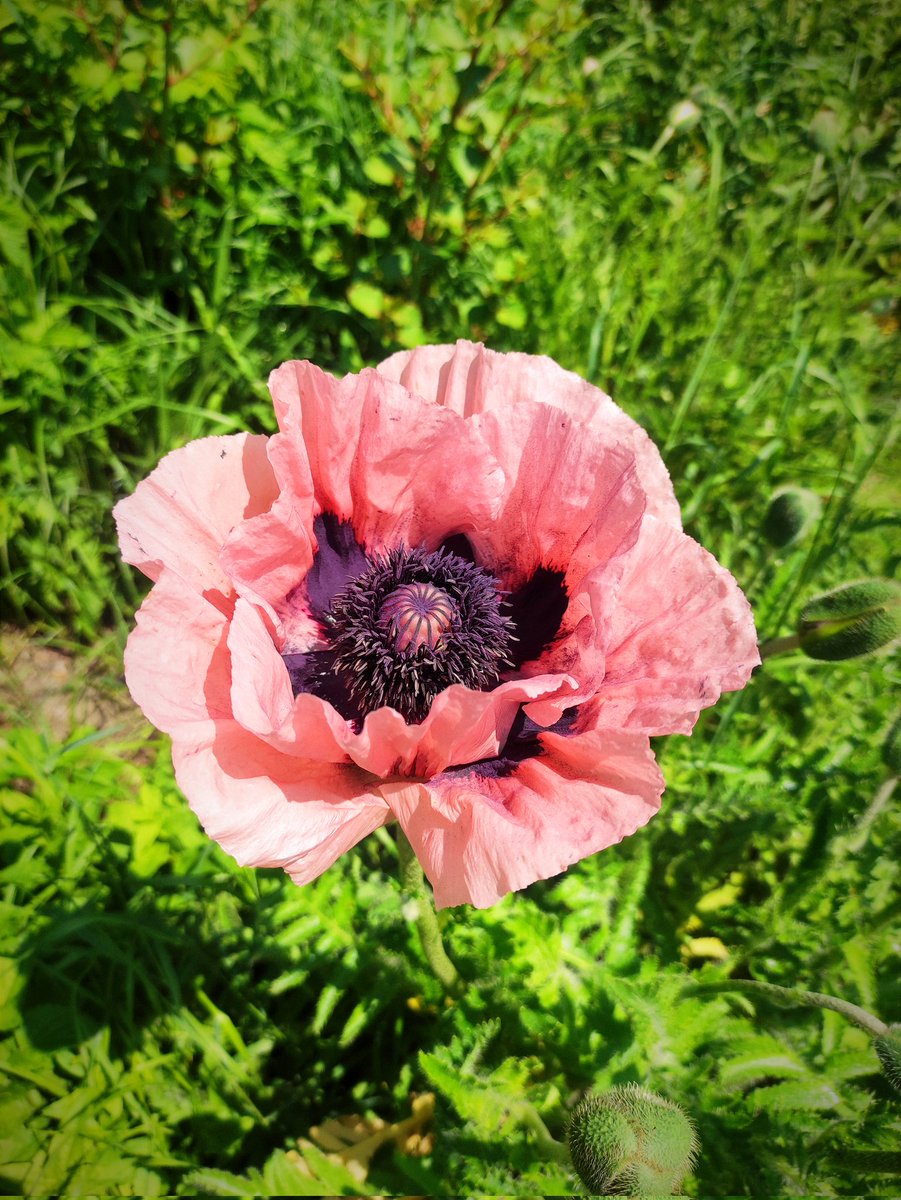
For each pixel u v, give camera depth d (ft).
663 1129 0.60
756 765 0.97
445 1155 0.74
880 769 0.89
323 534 0.70
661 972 0.81
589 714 0.63
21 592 1.15
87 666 1.13
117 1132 0.73
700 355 1.34
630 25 1.87
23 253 1.15
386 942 0.83
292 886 0.83
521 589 0.72
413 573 0.71
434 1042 0.82
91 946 0.85
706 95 1.59
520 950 0.78
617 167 1.69
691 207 1.49
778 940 0.87
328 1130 0.83
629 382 1.31
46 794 0.86
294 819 0.55
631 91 1.79
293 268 1.37
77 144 1.30
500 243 1.32
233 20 1.28
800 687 1.04
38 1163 0.70
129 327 1.24
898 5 1.94
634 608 0.64
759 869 0.96
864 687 1.06
